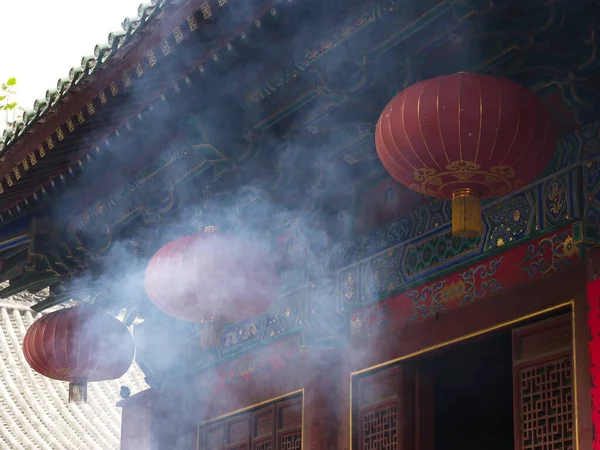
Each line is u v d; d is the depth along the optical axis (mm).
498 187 7176
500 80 6906
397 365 9625
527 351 8289
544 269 8195
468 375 13086
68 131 9578
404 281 9586
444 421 13062
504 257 8617
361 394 10062
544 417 8023
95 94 9008
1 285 22094
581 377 7652
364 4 7609
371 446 9812
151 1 8148
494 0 6805
